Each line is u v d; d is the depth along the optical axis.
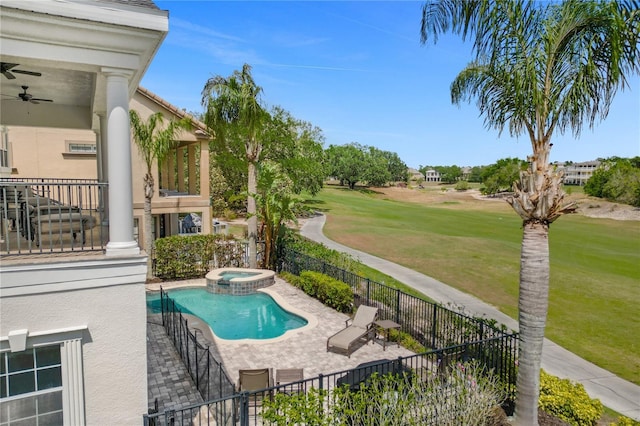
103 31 5.38
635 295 19.41
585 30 7.10
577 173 116.56
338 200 74.00
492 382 7.74
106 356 5.58
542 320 7.39
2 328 5.05
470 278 21.80
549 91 7.36
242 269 19.00
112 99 5.62
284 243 21.25
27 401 5.27
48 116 9.98
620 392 10.27
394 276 21.67
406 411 6.28
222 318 14.63
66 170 19.23
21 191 9.10
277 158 35.09
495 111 8.41
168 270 18.94
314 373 9.77
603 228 48.41
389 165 128.25
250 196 20.38
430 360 10.38
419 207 76.50
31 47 5.21
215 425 7.21
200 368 9.67
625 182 61.06
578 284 21.31
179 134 20.95
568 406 7.93
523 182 7.41
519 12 7.10
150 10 5.51
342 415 6.04
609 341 13.65
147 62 6.32
